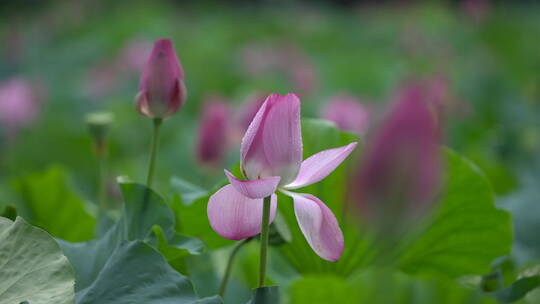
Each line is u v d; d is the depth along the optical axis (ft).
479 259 7.64
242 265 8.36
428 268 7.73
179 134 20.27
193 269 7.97
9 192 11.97
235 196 6.69
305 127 7.84
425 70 34.06
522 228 9.86
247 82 33.68
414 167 5.70
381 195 5.73
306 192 7.63
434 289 6.95
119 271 6.71
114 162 18.76
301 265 7.77
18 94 18.99
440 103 16.40
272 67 35.17
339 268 7.66
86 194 16.92
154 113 7.56
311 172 6.60
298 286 6.75
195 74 33.37
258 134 6.55
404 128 5.70
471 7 36.17
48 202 8.84
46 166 18.11
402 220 5.75
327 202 7.61
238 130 12.94
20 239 6.59
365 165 5.74
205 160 10.34
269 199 6.63
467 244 7.61
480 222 7.55
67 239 8.82
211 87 31.58
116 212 8.80
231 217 6.70
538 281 7.00
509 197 10.74
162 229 7.20
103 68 31.65
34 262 6.56
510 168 15.29
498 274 7.54
